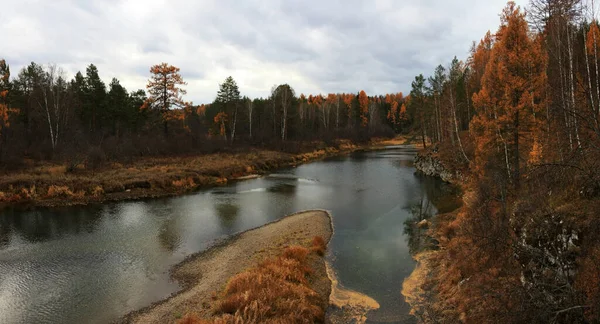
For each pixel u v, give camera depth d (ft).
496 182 54.29
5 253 60.34
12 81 168.96
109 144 148.66
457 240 55.42
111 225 76.48
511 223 40.09
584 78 52.29
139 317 41.22
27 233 70.33
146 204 95.20
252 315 36.58
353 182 130.21
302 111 297.33
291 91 255.09
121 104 194.59
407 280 50.93
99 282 50.60
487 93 79.51
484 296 34.06
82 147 132.67
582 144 29.66
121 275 53.01
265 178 140.36
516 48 66.54
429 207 91.15
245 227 77.25
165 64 157.79
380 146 309.83
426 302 44.11
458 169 118.73
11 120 152.25
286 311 38.09
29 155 129.49
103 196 99.25
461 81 174.29
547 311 25.57
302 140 249.75
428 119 207.00
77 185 99.40
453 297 41.86
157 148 159.94
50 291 47.78
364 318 41.24
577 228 29.25
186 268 55.93
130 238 68.85
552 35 61.05
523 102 65.46
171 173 122.31
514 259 37.88
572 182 33.04
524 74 66.33
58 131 149.28
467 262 45.11
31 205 88.69
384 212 88.07
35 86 151.64
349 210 90.53
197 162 151.23
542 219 33.47
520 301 28.22
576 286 26.84
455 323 37.01
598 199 29.71
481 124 82.94
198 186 121.49
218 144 188.85
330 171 159.02
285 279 47.29
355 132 319.88
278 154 196.54
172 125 186.09
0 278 51.21
